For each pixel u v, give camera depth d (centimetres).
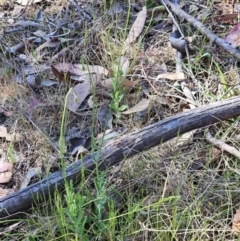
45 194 176
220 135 207
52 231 171
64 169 174
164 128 185
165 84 232
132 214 172
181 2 280
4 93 232
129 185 185
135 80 237
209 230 172
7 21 282
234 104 190
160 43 257
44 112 224
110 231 167
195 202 178
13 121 223
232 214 178
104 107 224
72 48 258
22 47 261
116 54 247
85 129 217
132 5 280
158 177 192
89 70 232
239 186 186
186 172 193
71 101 224
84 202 172
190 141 204
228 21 264
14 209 174
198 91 227
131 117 216
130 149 182
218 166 193
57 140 214
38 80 239
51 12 285
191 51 245
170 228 171
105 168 181
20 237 177
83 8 283
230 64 239
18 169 203
